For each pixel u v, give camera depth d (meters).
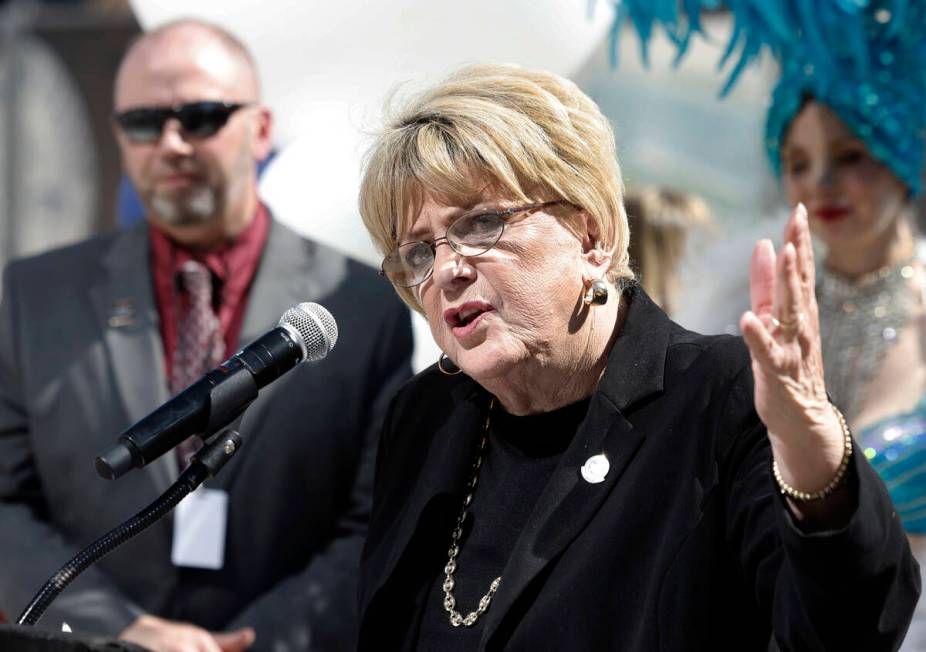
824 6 3.50
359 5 3.95
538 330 1.97
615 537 1.86
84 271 3.62
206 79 3.52
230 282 3.57
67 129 6.48
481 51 3.97
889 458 3.47
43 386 3.46
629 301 2.15
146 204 3.56
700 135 5.88
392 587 2.12
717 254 4.12
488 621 1.90
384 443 2.39
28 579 3.29
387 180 2.02
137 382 3.42
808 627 1.57
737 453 1.82
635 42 5.88
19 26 6.45
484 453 2.19
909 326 3.64
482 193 1.95
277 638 3.21
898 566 1.55
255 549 3.32
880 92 3.55
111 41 6.45
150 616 3.26
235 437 1.95
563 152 1.97
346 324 3.49
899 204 3.66
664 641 1.77
